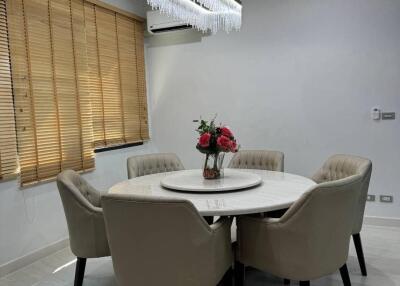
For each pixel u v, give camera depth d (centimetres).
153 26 414
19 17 280
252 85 395
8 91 272
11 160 275
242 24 391
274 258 181
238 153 341
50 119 310
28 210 291
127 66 417
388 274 247
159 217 151
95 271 270
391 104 335
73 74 336
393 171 339
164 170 336
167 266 160
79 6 343
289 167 385
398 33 326
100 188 378
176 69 437
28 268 281
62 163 323
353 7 340
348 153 356
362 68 343
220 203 193
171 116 447
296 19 365
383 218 346
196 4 265
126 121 417
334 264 183
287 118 381
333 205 170
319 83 362
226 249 186
